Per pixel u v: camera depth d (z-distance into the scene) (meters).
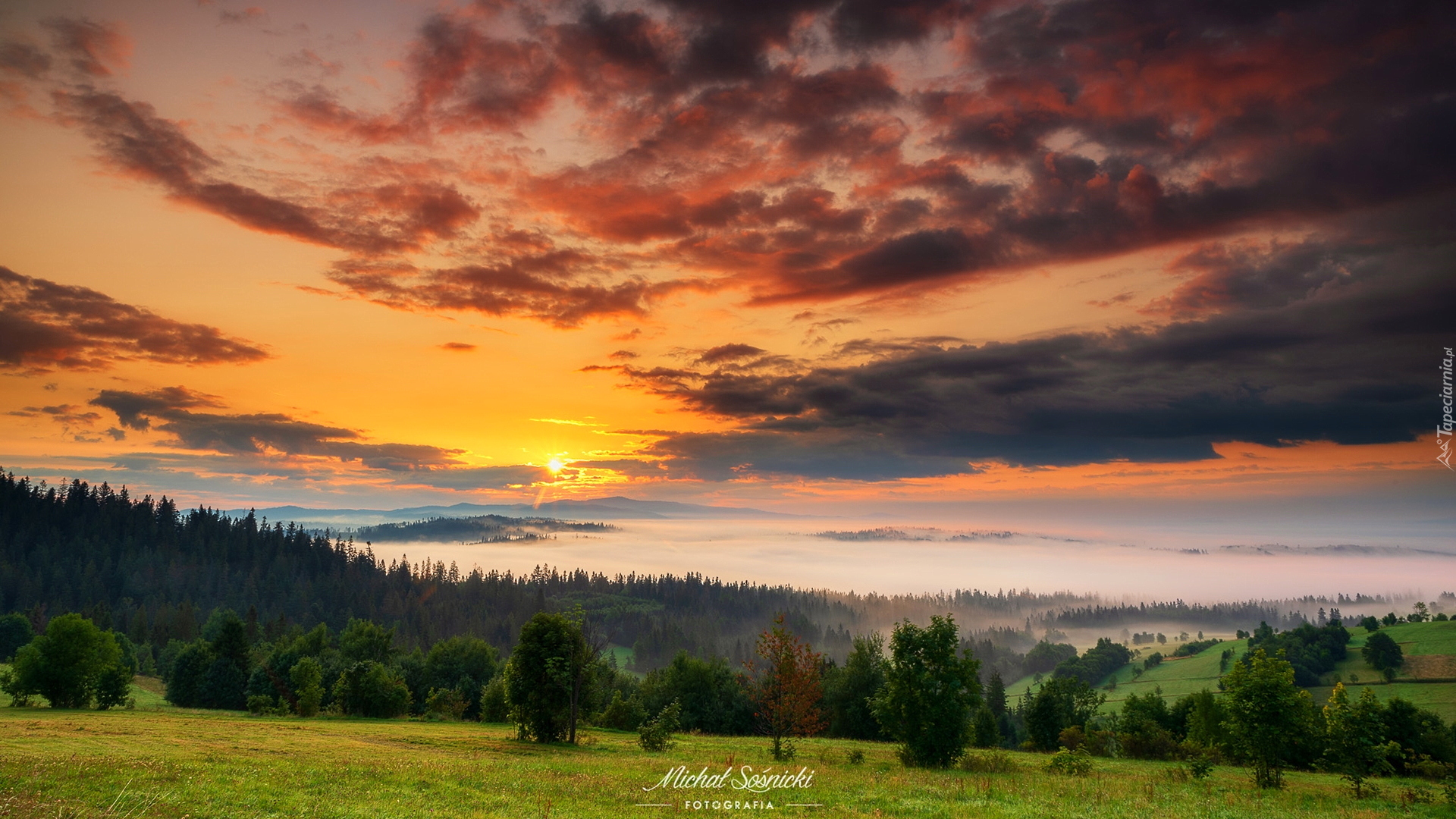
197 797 21.84
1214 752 51.53
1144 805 26.91
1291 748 35.19
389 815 20.61
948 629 41.19
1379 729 36.09
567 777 30.81
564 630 52.12
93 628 77.19
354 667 84.44
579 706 53.69
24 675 72.94
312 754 36.28
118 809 19.42
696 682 89.62
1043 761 46.81
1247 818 24.88
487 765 33.88
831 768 37.69
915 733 40.34
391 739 47.53
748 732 88.38
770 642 43.53
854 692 84.00
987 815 23.31
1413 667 145.62
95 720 52.06
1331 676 148.62
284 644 121.00
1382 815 26.81
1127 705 82.19
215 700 100.94
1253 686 34.72
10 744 34.12
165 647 162.00
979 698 40.72
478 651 111.06
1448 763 54.00
